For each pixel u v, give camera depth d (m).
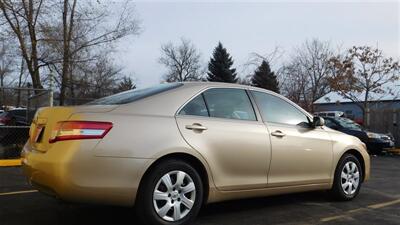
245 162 5.75
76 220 5.64
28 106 13.75
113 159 4.79
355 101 29.31
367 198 7.50
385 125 24.48
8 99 13.63
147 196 4.98
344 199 7.11
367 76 28.98
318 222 5.85
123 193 4.83
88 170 4.70
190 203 5.25
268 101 6.37
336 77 29.41
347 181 7.16
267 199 7.17
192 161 5.39
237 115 5.92
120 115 4.98
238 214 6.15
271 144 6.04
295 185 6.36
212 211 6.29
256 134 5.91
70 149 4.67
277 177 6.13
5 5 18.00
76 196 4.70
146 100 5.28
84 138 4.73
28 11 18.67
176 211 5.15
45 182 4.76
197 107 5.58
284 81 33.69
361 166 7.51
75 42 20.02
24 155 5.34
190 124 5.37
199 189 5.34
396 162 15.43
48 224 5.45
